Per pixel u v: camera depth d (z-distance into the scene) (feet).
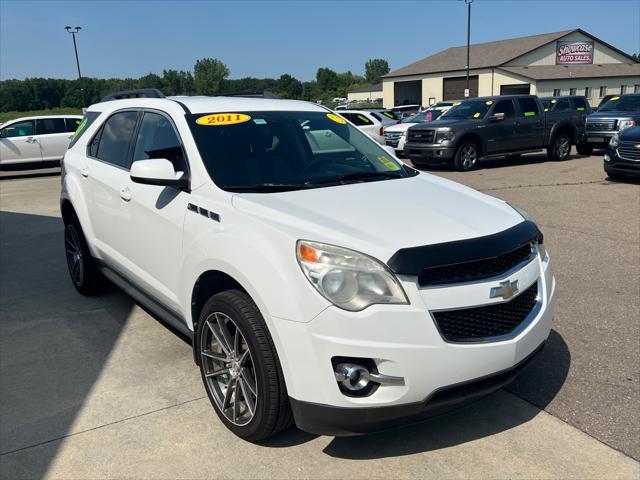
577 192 33.68
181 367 12.84
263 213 9.69
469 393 8.91
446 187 11.82
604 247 21.36
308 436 10.10
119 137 14.83
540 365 12.35
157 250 12.15
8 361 13.37
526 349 9.41
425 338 8.32
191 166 11.43
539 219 26.55
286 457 9.51
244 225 9.66
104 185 14.48
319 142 13.01
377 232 8.94
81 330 15.07
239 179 11.16
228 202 10.33
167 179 11.00
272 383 8.95
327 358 8.30
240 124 12.51
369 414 8.40
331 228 9.00
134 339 14.43
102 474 9.21
